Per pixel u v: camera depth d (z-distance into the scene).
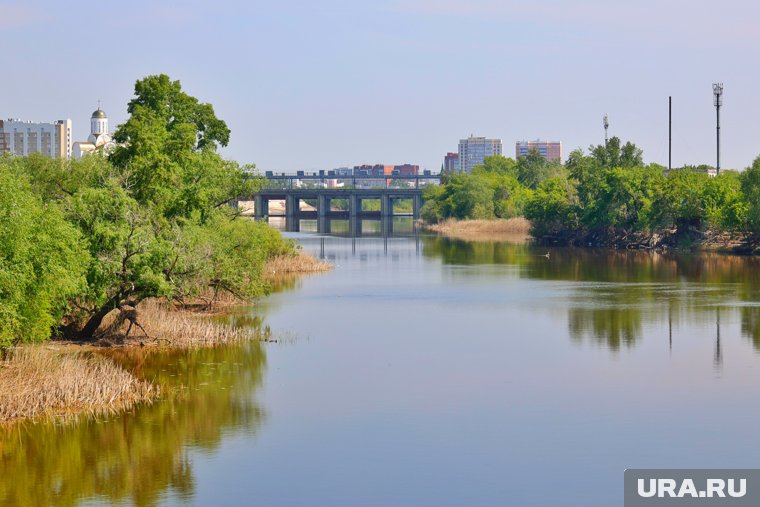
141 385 64.31
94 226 75.25
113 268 74.75
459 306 107.12
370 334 87.62
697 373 71.31
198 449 52.91
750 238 186.88
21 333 62.69
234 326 89.81
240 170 118.06
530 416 59.53
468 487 47.41
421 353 78.81
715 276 140.62
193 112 129.38
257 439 54.72
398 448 53.25
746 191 185.00
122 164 105.44
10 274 58.94
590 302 110.25
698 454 52.41
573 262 168.62
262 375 69.81
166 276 79.62
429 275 143.62
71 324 78.25
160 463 50.66
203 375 69.38
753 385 67.38
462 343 83.50
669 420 58.59
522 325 93.19
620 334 87.69
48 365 62.19
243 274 101.94
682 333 87.81
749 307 104.62
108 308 76.56
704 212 198.25
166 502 45.34
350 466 50.31
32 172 101.50
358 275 143.75
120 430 55.88
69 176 103.31
